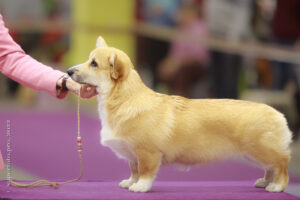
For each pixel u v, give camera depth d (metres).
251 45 12.07
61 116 14.59
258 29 12.30
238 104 4.15
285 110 9.46
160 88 15.55
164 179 6.48
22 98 17.88
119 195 3.72
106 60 4.10
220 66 12.52
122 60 4.02
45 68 4.25
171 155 4.04
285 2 9.38
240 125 4.02
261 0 12.27
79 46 17.77
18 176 6.29
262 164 4.10
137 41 17.06
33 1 18.52
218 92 12.62
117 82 4.05
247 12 12.40
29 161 7.46
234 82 12.45
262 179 4.41
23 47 18.05
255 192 4.06
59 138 10.16
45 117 14.18
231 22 12.58
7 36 4.30
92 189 4.06
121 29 17.23
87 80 4.11
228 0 12.59
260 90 11.41
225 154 4.10
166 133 3.95
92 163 7.51
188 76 15.15
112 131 4.02
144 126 3.91
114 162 7.63
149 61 16.12
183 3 15.25
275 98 9.77
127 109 3.96
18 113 15.12
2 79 19.34
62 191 3.87
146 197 3.64
